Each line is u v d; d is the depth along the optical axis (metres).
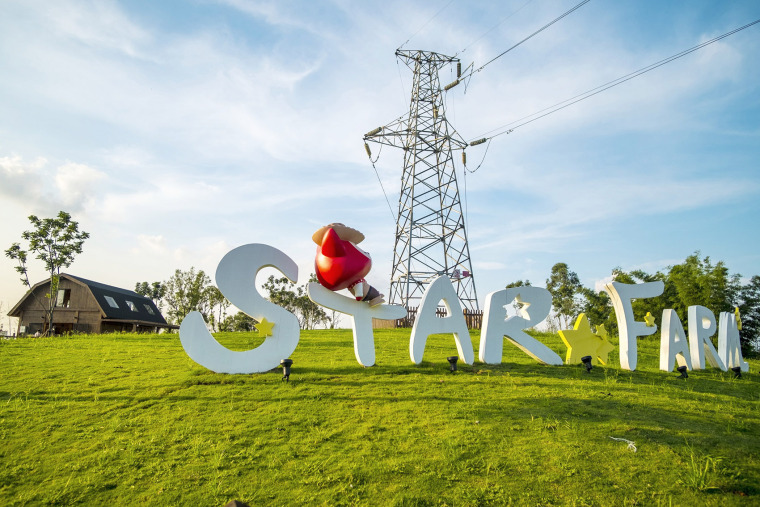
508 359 15.79
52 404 10.26
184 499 6.75
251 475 7.37
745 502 6.76
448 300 14.46
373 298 13.60
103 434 8.78
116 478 7.32
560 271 57.31
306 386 11.46
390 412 9.80
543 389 11.61
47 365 13.98
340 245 12.76
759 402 11.75
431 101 39.69
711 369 16.55
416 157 38.28
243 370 12.41
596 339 15.42
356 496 6.81
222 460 7.79
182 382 11.66
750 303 36.50
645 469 7.57
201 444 8.30
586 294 52.75
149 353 16.23
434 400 10.54
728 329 17.05
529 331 28.88
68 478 7.32
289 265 13.21
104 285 44.00
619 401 10.77
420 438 8.56
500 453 8.02
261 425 9.12
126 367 13.66
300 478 7.28
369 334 13.68
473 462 7.72
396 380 12.15
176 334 23.70
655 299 40.88
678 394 11.90
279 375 12.30
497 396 10.93
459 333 14.21
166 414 9.68
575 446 8.27
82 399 10.62
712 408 10.63
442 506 6.61
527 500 6.77
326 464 7.65
